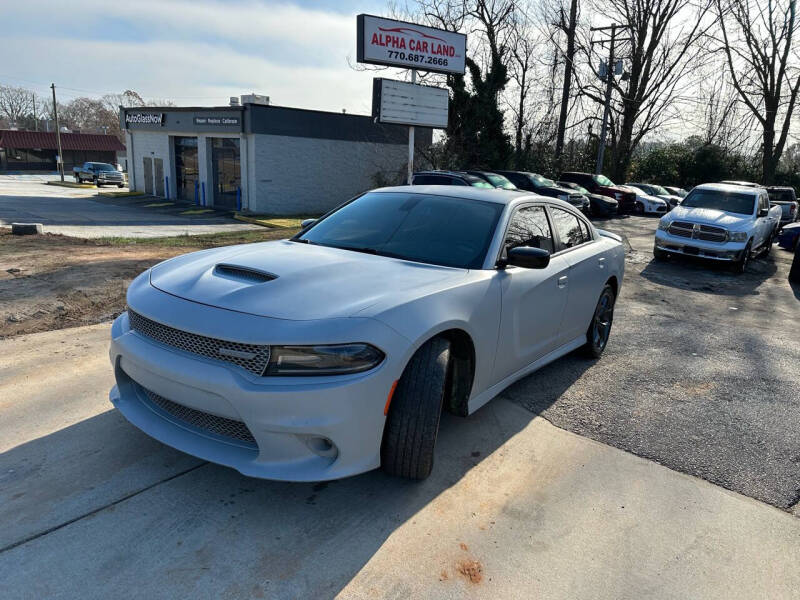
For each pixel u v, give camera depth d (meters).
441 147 26.83
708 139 40.44
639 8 33.62
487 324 3.28
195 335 2.57
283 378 2.44
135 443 3.21
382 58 17.67
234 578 2.27
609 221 22.03
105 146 74.44
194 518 2.61
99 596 2.13
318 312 2.58
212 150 25.94
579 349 5.29
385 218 3.94
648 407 4.30
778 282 11.15
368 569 2.37
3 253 8.36
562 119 31.92
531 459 3.38
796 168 40.88
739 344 6.29
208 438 2.67
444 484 3.04
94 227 15.98
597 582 2.39
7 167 68.38
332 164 25.50
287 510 2.72
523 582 2.36
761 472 3.41
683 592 2.38
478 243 3.60
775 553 2.66
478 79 27.33
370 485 2.98
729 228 11.61
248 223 20.06
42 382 3.92
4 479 2.80
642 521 2.84
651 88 35.72
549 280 3.99
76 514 2.58
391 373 2.59
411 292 2.88
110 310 5.78
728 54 35.19
